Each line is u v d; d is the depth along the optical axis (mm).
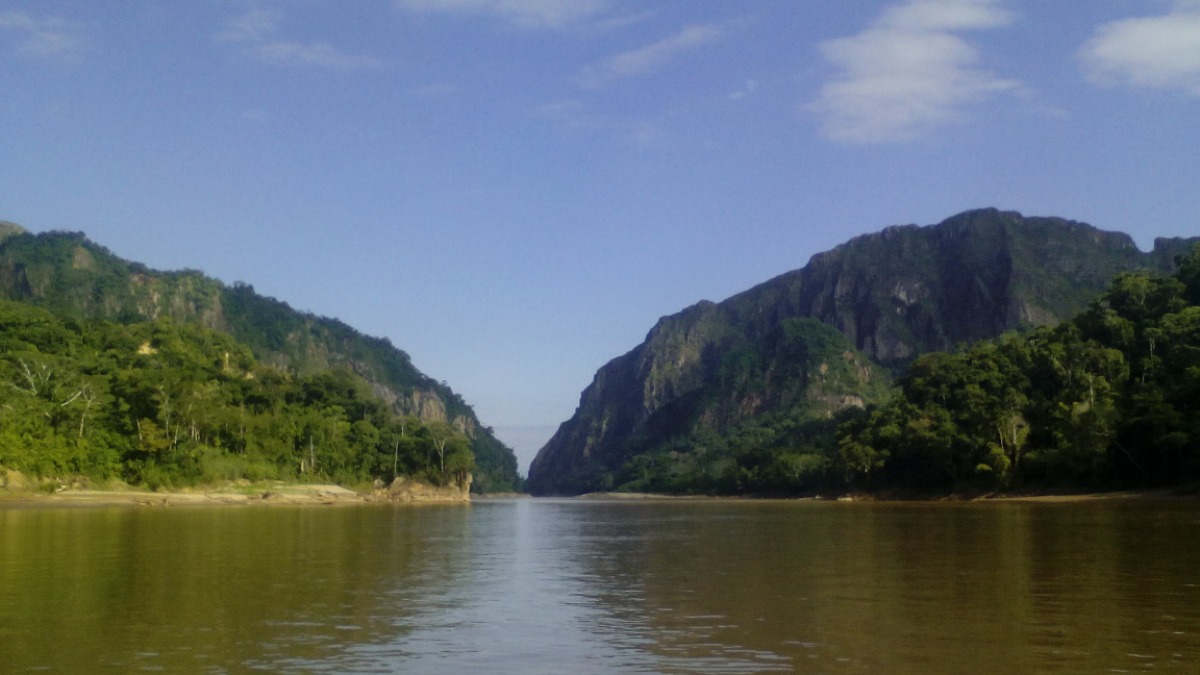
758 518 99438
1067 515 80438
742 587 34031
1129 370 144375
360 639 24125
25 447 120312
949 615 26906
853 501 171875
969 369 173875
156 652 22359
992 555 43875
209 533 62125
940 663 20922
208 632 24891
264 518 87938
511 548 54000
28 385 136750
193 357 198500
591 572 40031
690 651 22562
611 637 24406
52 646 22969
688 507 170375
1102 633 23922
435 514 114500
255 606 29281
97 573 37594
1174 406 118062
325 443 187125
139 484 137125
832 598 30656
